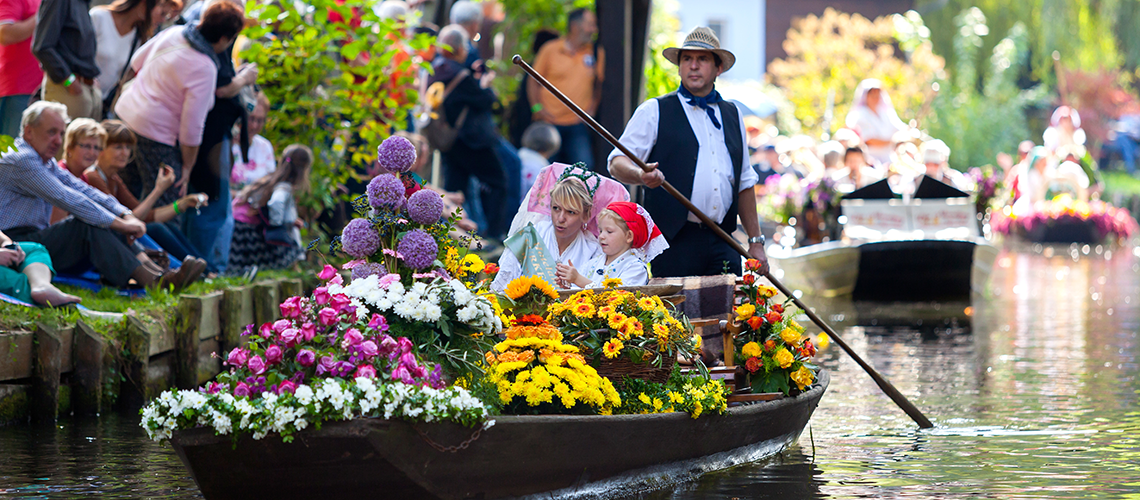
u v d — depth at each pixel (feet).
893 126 81.87
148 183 46.32
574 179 30.35
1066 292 78.07
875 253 72.38
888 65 157.07
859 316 64.44
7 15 43.09
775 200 80.64
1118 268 101.14
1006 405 36.35
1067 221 136.87
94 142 42.52
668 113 33.63
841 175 77.97
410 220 25.70
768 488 26.12
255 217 53.11
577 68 76.59
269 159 55.31
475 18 70.03
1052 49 191.31
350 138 57.16
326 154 56.08
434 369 22.95
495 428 22.18
